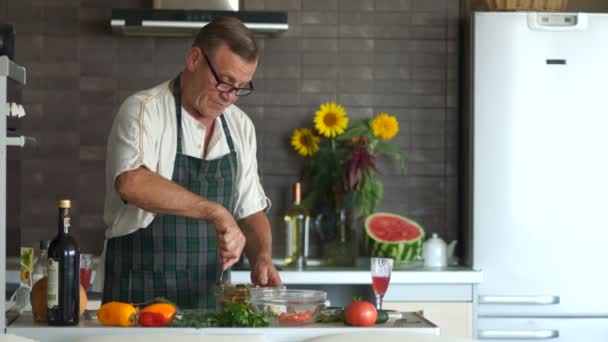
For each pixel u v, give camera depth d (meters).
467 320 4.58
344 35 5.04
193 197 2.73
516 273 4.73
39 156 4.91
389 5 5.04
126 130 2.85
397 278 4.53
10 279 2.73
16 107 2.75
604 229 4.76
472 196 4.75
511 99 4.73
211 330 2.37
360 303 2.46
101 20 4.93
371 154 4.85
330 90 5.04
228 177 3.11
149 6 4.94
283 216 5.01
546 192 4.74
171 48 4.95
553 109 4.74
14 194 2.84
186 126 2.99
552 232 4.74
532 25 4.72
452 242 4.93
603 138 4.76
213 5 4.72
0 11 4.89
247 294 2.61
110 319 2.40
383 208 5.08
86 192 4.94
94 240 4.94
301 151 4.91
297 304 2.49
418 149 5.08
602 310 4.76
